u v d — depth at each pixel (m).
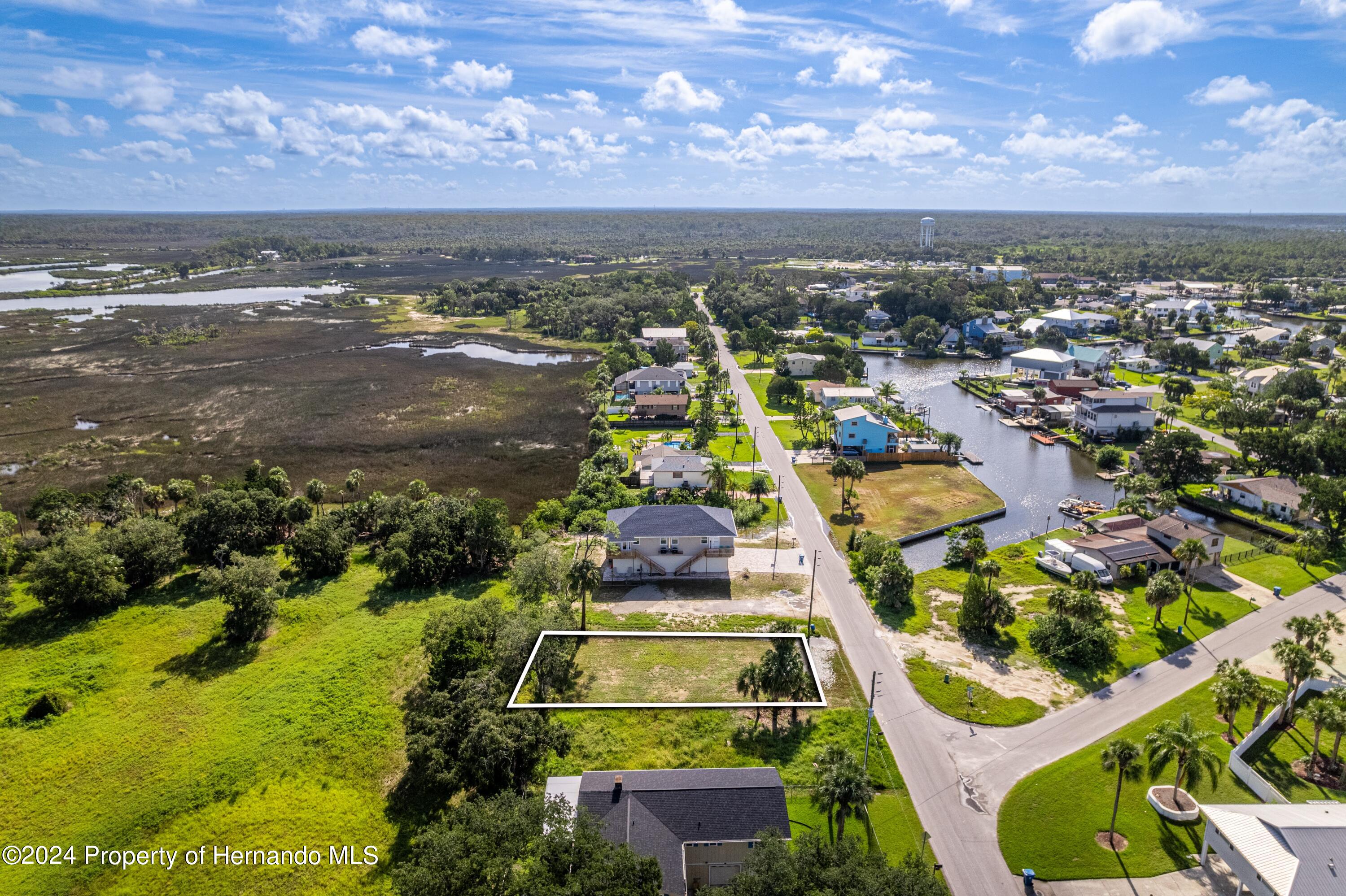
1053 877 45.84
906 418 148.12
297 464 126.88
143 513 103.12
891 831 49.66
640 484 114.12
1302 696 63.38
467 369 195.00
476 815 43.50
